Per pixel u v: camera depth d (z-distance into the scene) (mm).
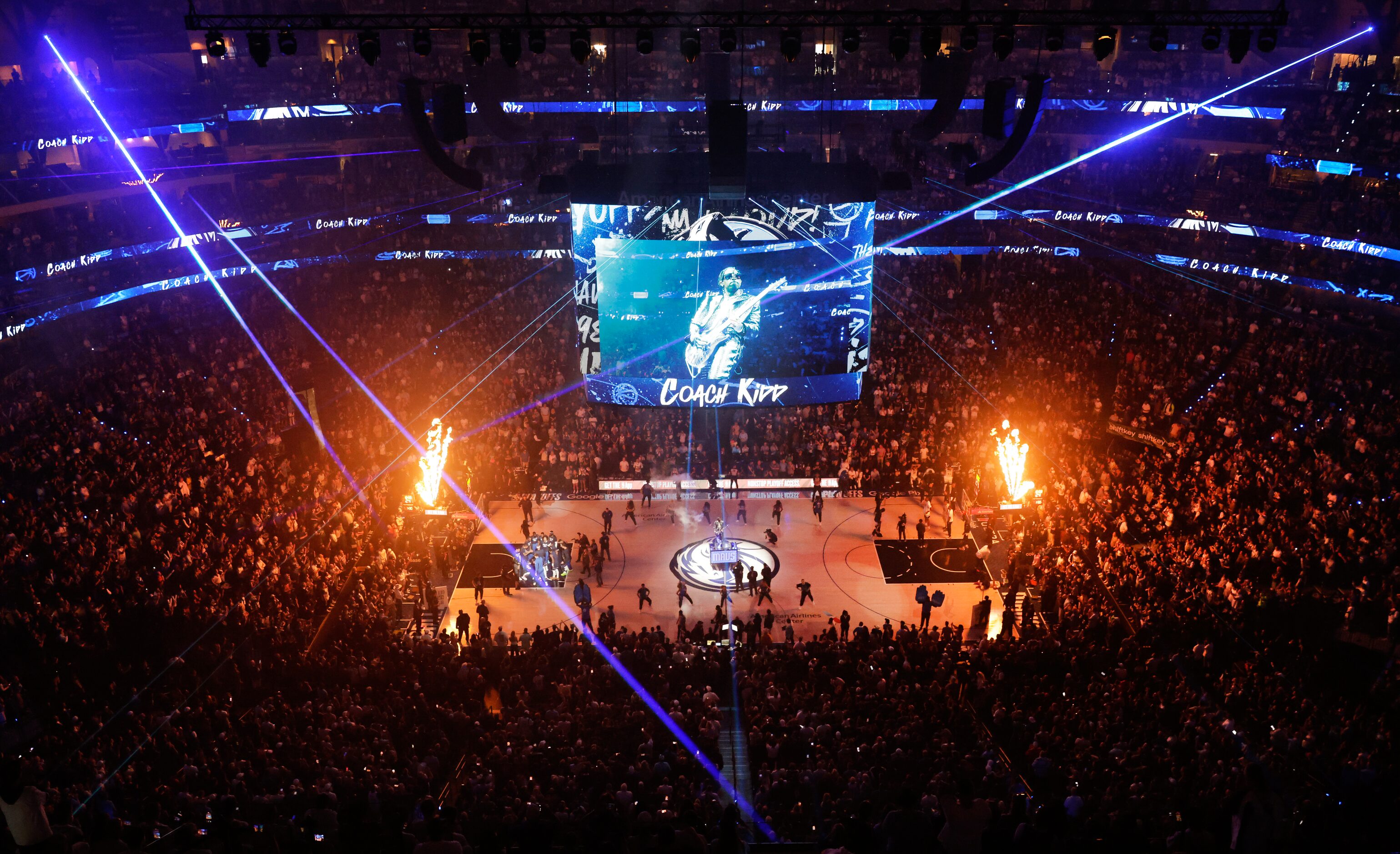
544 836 10883
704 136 49562
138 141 46906
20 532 27422
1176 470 35219
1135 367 42938
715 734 22859
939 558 37750
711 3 48531
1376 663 23891
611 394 32594
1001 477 39719
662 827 9656
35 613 24312
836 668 27172
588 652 27922
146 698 23328
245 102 49094
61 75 46000
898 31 22297
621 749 22219
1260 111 45312
